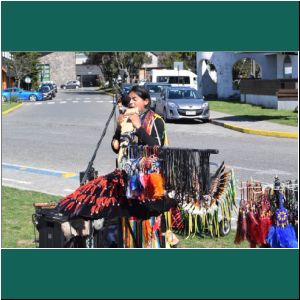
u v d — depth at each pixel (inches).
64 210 264.7
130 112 267.3
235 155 706.2
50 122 1194.0
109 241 286.4
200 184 254.4
